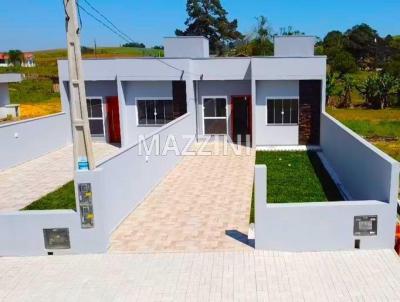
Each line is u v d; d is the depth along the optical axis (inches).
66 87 776.3
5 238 331.3
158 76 743.1
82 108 326.3
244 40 2003.0
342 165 519.2
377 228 319.3
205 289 274.5
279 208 318.3
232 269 298.7
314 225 319.3
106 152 730.2
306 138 746.8
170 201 455.5
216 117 784.9
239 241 345.1
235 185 511.2
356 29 3186.5
